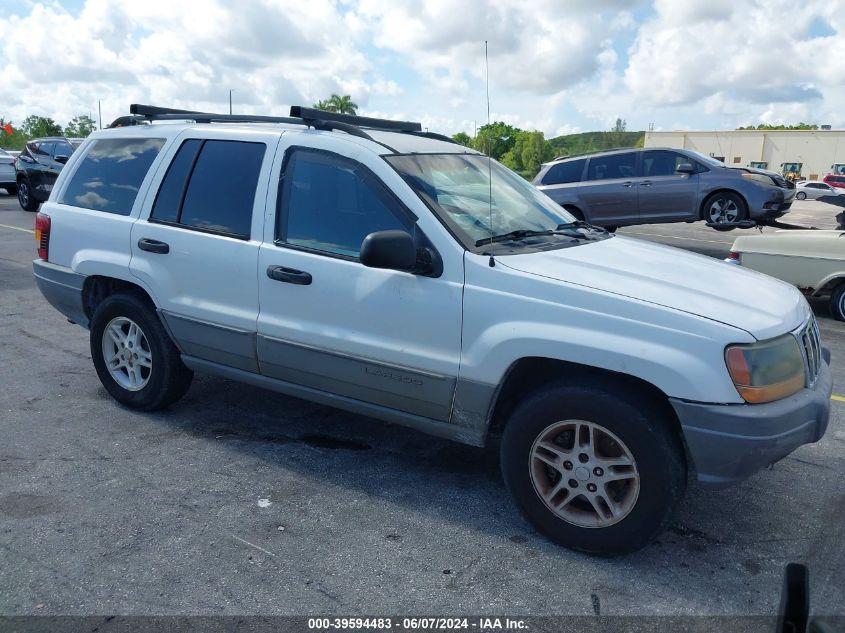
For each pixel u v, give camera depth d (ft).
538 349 11.05
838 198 36.04
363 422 16.47
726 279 12.42
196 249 14.67
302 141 13.76
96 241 16.40
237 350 14.39
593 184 43.57
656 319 10.53
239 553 11.12
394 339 12.41
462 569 10.85
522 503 11.65
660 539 11.88
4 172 76.13
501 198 14.03
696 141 236.43
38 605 9.78
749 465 10.23
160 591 10.14
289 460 14.43
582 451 11.05
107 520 12.00
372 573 10.69
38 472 13.69
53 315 26.03
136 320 15.99
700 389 10.16
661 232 56.18
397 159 13.01
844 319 27.20
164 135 15.93
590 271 11.71
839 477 14.26
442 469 14.20
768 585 10.64
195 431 15.76
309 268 13.17
